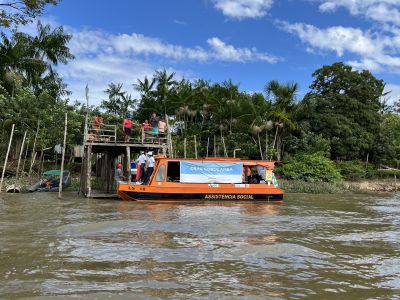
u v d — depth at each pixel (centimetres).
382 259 908
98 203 1969
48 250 915
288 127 4347
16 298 607
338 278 753
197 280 714
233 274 757
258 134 4225
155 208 1802
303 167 3872
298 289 682
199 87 4897
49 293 631
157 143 2509
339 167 4356
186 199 2086
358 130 4631
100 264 805
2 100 3228
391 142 4816
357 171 4338
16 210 1634
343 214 1780
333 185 3634
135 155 3309
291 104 4378
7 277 714
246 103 4312
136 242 1014
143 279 712
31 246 952
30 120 3234
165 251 920
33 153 3092
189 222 1363
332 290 682
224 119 4531
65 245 967
